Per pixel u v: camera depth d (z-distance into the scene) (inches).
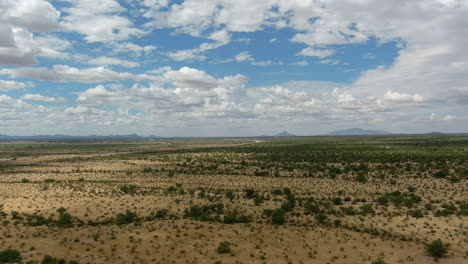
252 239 1486.2
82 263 1176.8
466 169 3597.4
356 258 1235.9
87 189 2967.5
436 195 2484.0
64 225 1748.3
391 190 2748.5
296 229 1658.5
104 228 1692.9
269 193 2758.4
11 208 2196.1
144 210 2118.6
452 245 1381.6
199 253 1293.1
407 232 1584.6
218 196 2608.3
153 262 1191.6
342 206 2209.6
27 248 1343.5
